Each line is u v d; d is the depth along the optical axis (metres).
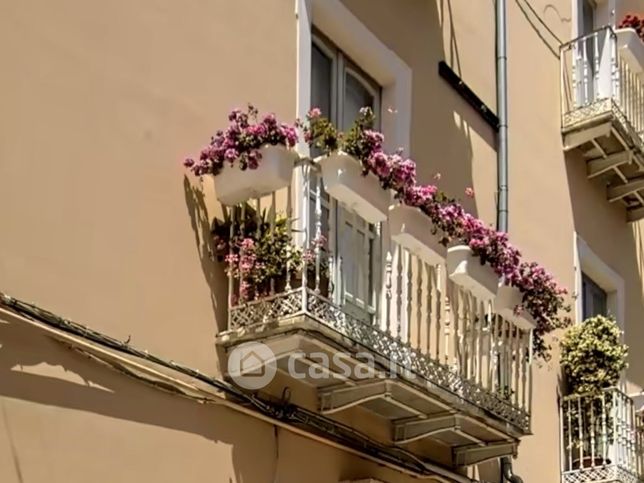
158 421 6.70
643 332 13.87
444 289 8.71
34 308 6.13
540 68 12.38
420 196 7.87
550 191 12.14
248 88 7.89
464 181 10.39
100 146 6.76
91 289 6.52
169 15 7.39
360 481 8.05
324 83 8.97
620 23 14.00
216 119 7.59
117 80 6.95
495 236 8.62
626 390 12.85
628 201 13.73
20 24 6.45
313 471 7.76
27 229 6.25
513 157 11.48
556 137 12.50
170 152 7.20
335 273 7.57
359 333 7.41
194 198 7.28
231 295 7.26
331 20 8.93
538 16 12.52
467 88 10.66
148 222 6.94
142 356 6.64
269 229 7.29
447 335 8.42
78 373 6.34
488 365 8.71
